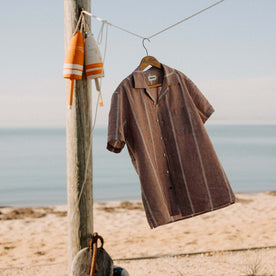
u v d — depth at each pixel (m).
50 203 15.74
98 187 20.98
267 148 50.38
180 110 3.34
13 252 7.14
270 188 19.91
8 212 11.76
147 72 3.35
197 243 7.40
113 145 3.07
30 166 32.56
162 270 5.50
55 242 7.95
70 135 3.30
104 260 3.12
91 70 3.13
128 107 3.18
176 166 3.32
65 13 3.26
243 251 6.39
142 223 9.80
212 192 3.29
